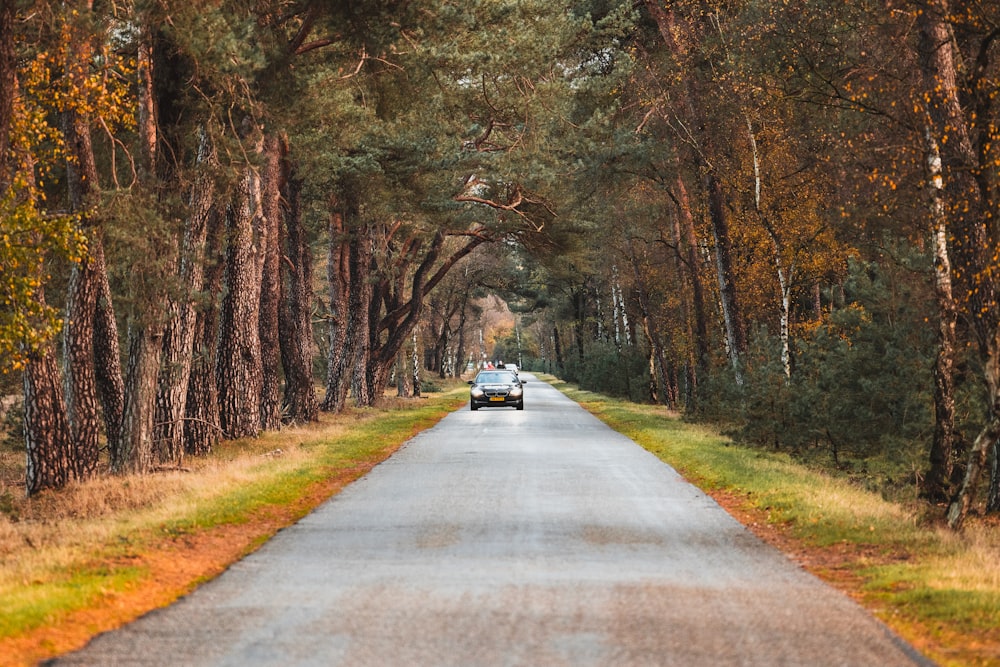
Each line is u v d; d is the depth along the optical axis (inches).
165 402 2297.0
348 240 4286.4
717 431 3125.0
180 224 2022.6
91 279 2010.3
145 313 1966.0
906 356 2004.2
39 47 1558.8
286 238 3902.6
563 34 2950.3
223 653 687.1
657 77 3316.9
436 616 792.9
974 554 1091.9
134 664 661.3
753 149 3088.1
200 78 1953.7
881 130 1942.7
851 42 2180.1
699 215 3892.7
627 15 3398.1
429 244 5634.8
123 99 1796.3
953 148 1528.1
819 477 1849.2
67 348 2011.6
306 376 3718.0
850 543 1165.1
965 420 1836.9
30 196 1546.5
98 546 1138.0
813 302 4192.9
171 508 1457.9
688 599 860.0
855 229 2426.2
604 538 1205.7
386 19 2150.6
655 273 5073.8
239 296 2874.0
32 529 1376.7
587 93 3149.6
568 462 2180.1
